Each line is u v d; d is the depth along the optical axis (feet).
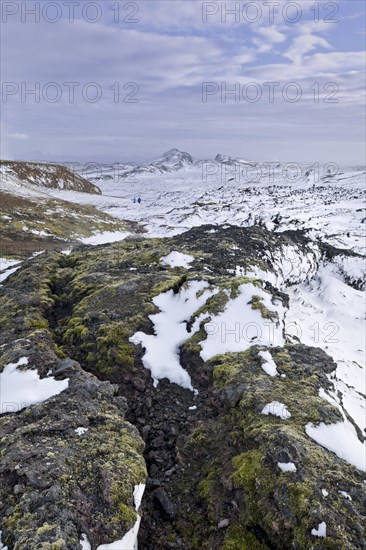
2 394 36.35
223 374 39.96
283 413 33.27
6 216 169.99
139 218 251.80
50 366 39.99
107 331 47.01
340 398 41.06
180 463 33.91
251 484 28.48
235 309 50.29
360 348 75.00
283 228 159.12
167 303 53.88
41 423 31.58
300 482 26.68
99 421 32.86
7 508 25.11
